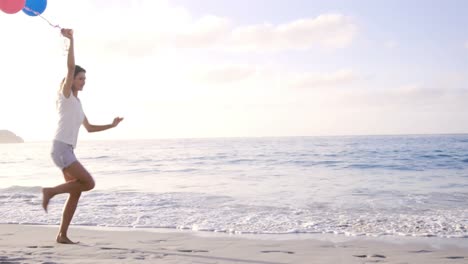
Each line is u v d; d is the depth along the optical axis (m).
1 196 10.04
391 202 8.80
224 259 4.21
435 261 4.24
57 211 7.91
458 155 24.77
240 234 5.84
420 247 4.97
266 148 47.16
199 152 40.31
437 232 5.89
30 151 61.06
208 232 5.99
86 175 4.51
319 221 6.75
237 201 9.01
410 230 6.04
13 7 4.30
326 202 8.83
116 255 4.28
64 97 4.39
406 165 19.66
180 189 11.54
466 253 4.64
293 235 5.77
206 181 13.83
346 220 6.81
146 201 9.05
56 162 4.45
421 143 50.84
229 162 24.19
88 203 8.82
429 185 12.12
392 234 5.80
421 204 8.52
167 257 4.23
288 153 32.75
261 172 17.25
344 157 25.92
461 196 9.70
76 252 4.42
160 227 6.41
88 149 59.97
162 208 8.15
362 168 18.66
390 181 13.33
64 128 4.39
